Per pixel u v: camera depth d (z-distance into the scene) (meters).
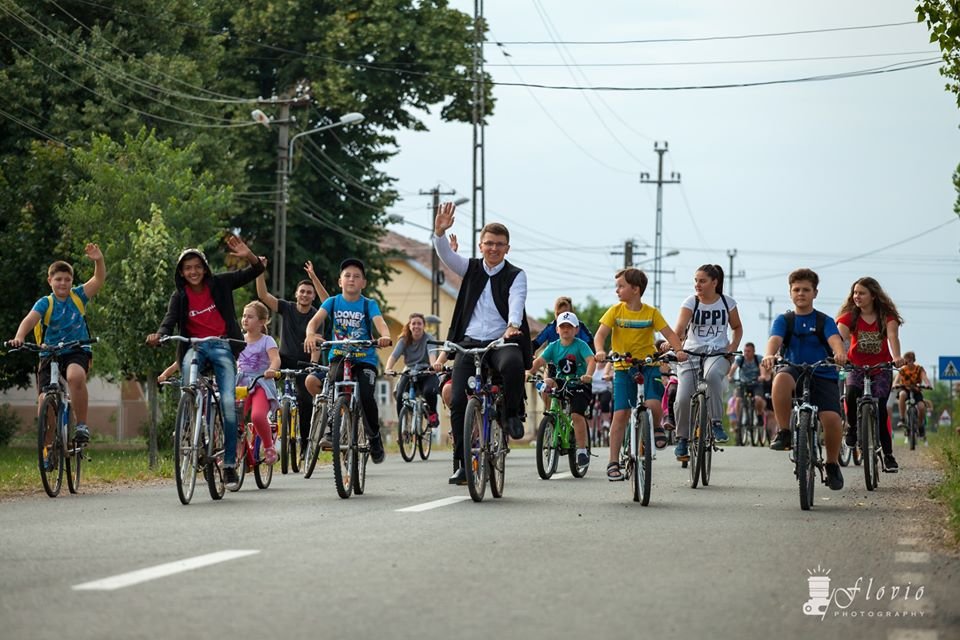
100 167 35.78
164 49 48.12
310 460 19.62
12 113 44.44
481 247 15.62
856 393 18.27
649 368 15.47
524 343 15.44
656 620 7.87
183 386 14.97
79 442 17.17
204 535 11.55
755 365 37.81
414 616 7.88
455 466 17.39
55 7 46.47
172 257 25.72
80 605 8.14
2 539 11.29
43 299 17.25
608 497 15.95
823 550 11.05
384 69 57.44
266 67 58.72
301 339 22.09
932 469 22.81
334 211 58.50
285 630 7.45
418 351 27.61
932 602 8.71
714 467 23.00
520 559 10.19
